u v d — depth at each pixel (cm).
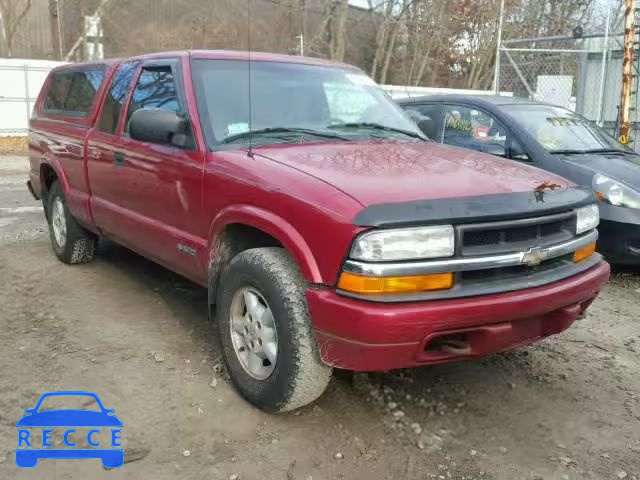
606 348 433
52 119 589
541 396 361
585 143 653
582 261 337
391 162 340
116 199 466
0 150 1680
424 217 274
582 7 2395
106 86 503
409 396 355
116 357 392
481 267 285
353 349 277
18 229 730
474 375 384
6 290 511
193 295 502
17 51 2436
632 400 360
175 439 308
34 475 279
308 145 375
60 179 551
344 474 286
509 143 641
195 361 388
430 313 270
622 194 564
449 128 700
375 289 270
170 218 401
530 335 311
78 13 2517
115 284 525
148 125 376
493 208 288
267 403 320
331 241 279
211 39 1844
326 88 441
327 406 339
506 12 2478
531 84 1359
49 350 402
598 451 310
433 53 2694
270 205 312
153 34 2261
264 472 285
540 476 289
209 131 374
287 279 302
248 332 333
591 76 1166
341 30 2292
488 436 320
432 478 285
